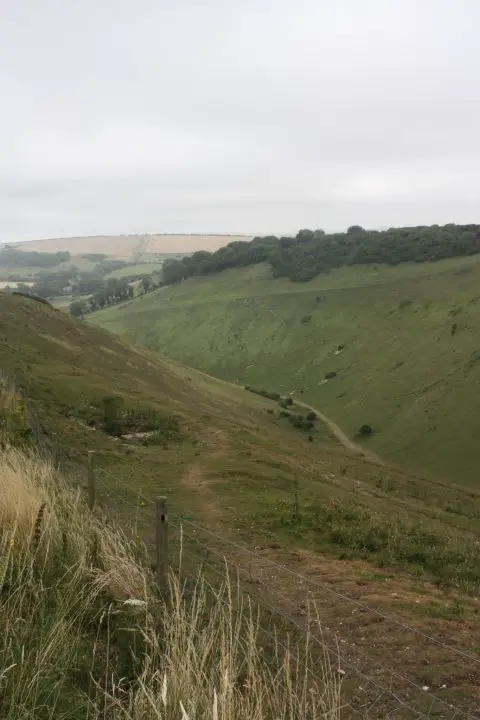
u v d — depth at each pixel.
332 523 11.38
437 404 74.69
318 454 42.12
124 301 173.50
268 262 161.12
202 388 73.62
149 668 3.29
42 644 3.34
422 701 4.33
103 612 4.07
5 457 7.32
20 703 2.83
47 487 6.52
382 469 47.66
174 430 24.34
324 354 108.81
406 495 29.97
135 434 22.53
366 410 82.19
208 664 3.35
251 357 119.12
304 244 162.62
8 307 56.25
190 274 172.00
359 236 156.25
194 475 16.30
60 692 3.09
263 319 129.62
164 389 55.22
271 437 43.00
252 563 7.95
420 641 5.53
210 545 8.84
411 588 7.54
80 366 44.09
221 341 127.38
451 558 9.84
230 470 17.34
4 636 3.37
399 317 107.56
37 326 55.50
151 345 134.12
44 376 29.67
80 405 24.94
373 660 4.98
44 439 11.78
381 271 132.88
